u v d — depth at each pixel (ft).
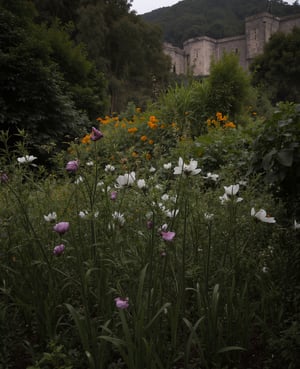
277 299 6.08
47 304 5.65
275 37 106.22
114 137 20.81
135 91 107.14
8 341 5.56
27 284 6.00
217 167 14.84
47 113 23.67
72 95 30.19
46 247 6.46
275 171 7.52
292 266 6.60
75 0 95.71
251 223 6.24
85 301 4.94
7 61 22.89
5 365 5.32
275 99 104.37
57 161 7.80
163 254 5.14
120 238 5.82
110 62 105.70
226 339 5.47
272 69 102.12
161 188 6.43
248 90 30.35
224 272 5.67
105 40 104.42
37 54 24.90
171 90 25.82
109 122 26.37
